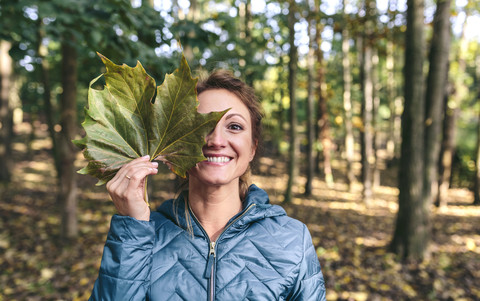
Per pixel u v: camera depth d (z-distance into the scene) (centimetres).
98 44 269
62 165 591
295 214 927
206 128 82
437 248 646
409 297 437
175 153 85
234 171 99
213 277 96
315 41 1198
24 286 424
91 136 79
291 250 104
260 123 122
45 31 272
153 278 94
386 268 532
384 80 1905
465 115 1644
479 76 1371
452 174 1580
